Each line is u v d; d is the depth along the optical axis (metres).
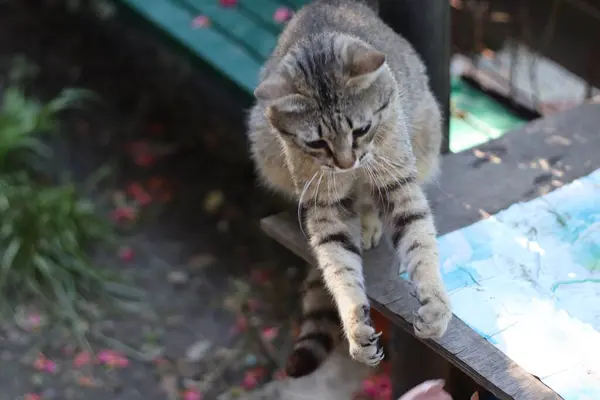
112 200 1.79
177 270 1.66
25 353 1.55
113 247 1.70
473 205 1.25
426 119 1.29
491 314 1.11
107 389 1.50
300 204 1.21
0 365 1.53
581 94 1.70
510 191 1.26
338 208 1.19
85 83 2.10
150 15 1.81
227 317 1.59
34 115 1.82
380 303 1.15
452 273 1.16
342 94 1.10
